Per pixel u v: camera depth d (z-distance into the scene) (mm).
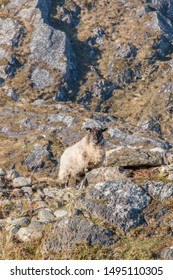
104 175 59375
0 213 56094
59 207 54688
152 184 52812
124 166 60750
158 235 47031
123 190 51531
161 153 61250
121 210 49156
